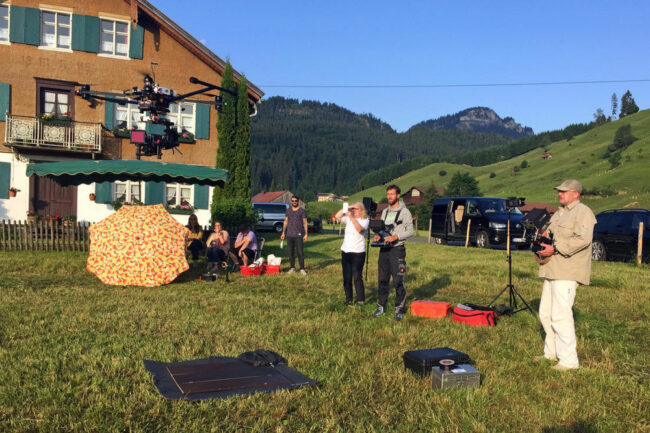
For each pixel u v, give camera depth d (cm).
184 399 359
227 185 2078
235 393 375
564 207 482
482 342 552
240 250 1166
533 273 1138
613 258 1459
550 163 17900
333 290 892
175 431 312
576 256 460
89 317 616
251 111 2322
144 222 959
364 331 586
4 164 1861
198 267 1174
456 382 403
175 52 2056
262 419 331
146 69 2019
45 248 1273
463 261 1385
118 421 321
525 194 13712
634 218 1412
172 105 2072
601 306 771
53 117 1859
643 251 1344
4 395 357
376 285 955
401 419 347
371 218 770
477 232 1970
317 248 1867
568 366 461
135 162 1215
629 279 1027
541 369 464
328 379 414
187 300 770
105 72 1969
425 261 1387
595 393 404
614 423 348
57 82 1911
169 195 2070
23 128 1819
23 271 1024
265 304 741
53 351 464
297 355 476
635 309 748
